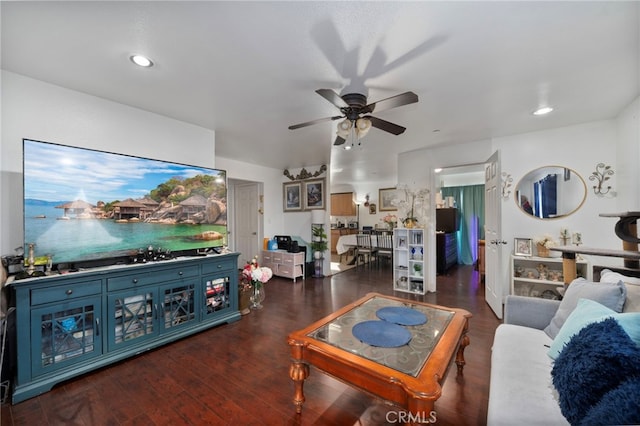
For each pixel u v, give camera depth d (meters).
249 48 1.70
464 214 7.09
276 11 1.38
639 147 2.47
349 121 2.22
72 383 1.99
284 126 3.20
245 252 6.06
